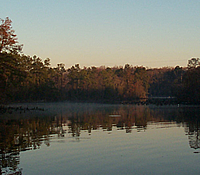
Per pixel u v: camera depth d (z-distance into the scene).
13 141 20.66
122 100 126.69
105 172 12.88
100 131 25.78
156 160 14.87
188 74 89.31
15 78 62.06
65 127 29.31
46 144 19.34
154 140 20.61
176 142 19.75
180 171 12.96
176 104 85.19
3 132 25.78
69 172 12.92
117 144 19.14
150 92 178.50
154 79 185.88
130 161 14.69
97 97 131.62
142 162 14.48
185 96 87.19
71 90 133.38
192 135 22.81
